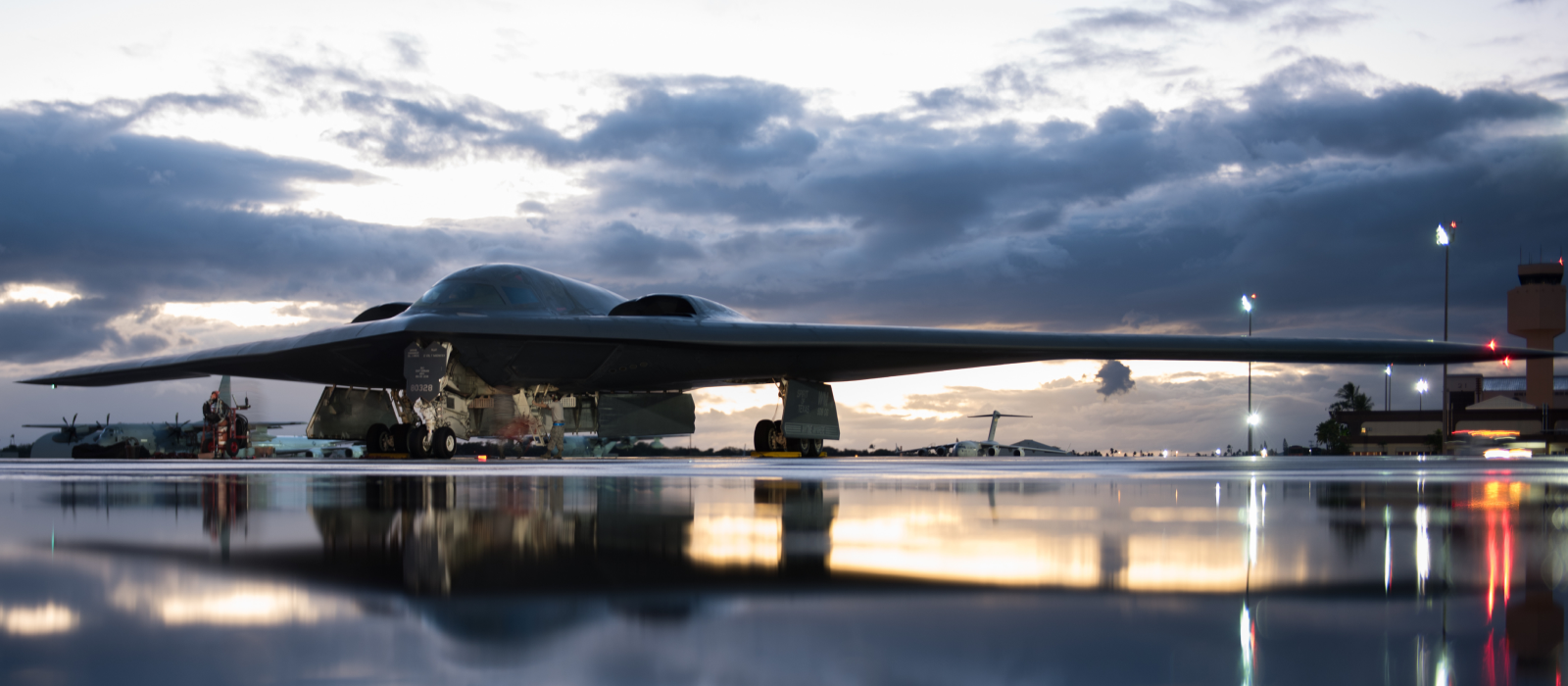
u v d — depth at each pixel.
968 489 7.96
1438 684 1.56
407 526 4.54
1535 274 112.19
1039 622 2.10
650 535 4.12
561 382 27.58
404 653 1.77
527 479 10.27
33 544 3.73
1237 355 25.72
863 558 3.27
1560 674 1.63
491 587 2.56
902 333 25.84
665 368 27.25
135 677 1.58
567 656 1.75
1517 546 3.61
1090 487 8.27
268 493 7.59
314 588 2.56
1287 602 2.36
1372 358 25.98
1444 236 41.72
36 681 1.55
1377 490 7.75
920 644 1.87
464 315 24.81
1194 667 1.67
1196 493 7.37
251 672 1.62
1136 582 2.68
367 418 30.48
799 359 27.06
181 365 27.86
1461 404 114.06
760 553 3.39
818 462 22.34
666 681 1.55
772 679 1.56
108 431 51.59
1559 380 114.12
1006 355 26.58
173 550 3.51
